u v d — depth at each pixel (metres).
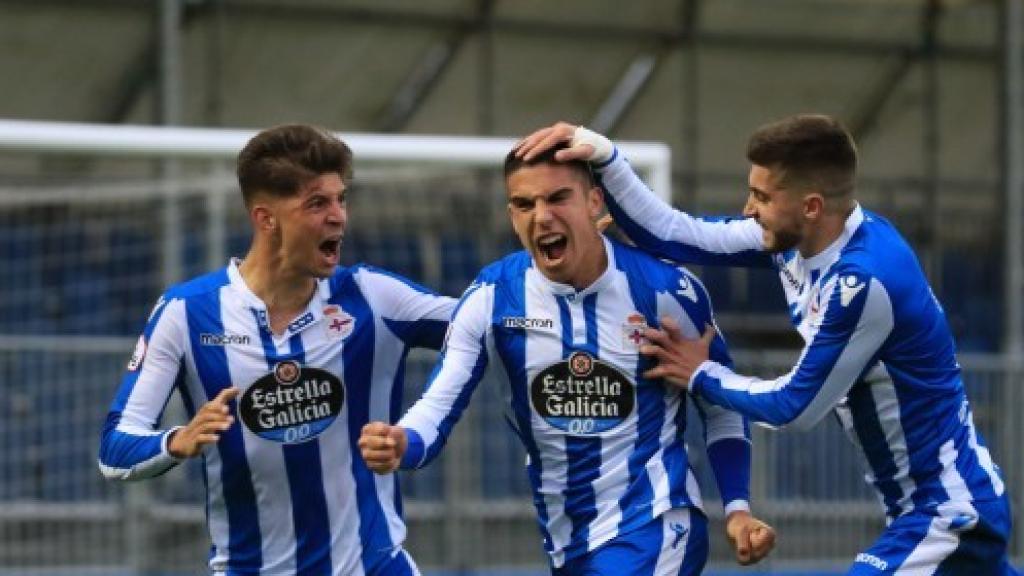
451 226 41.81
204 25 54.09
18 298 42.19
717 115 60.19
